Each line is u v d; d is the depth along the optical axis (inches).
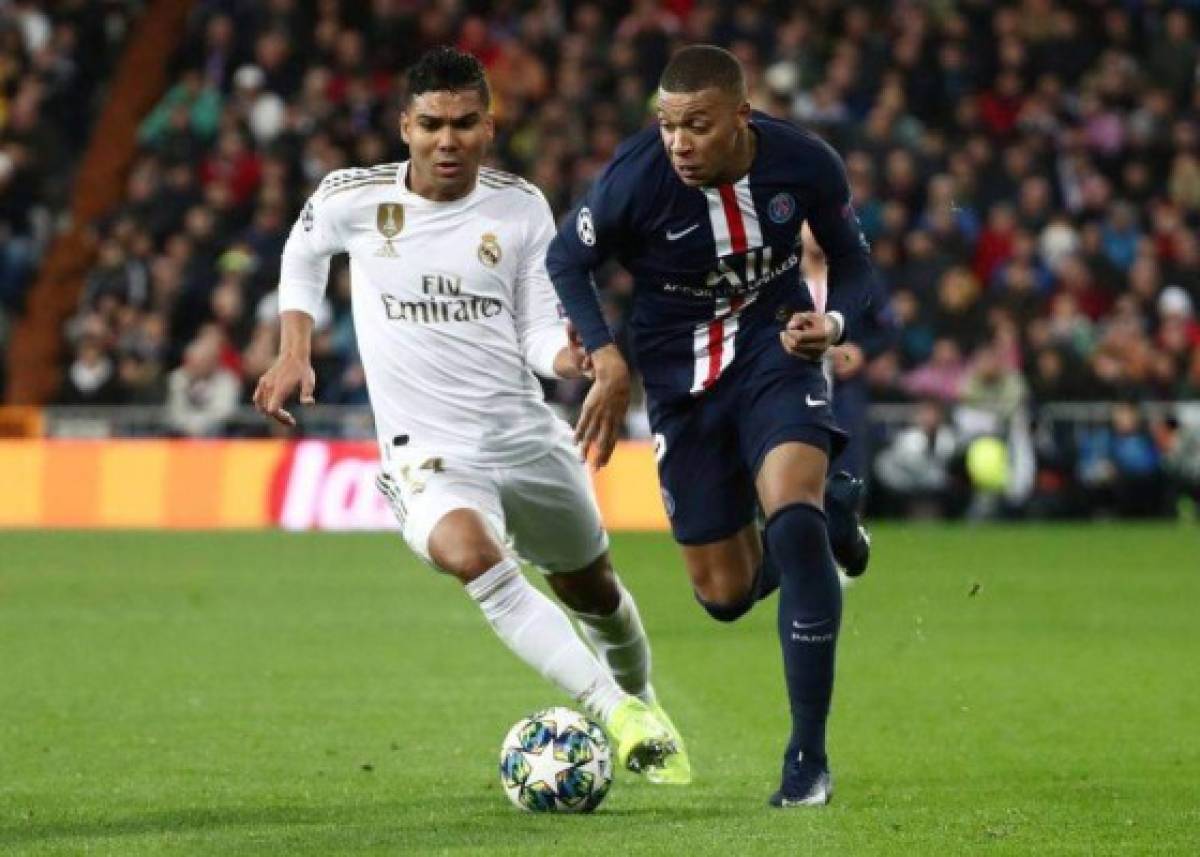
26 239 3223.4
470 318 1047.0
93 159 3257.9
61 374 3193.9
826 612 953.5
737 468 1039.6
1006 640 1691.7
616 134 3085.6
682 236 1000.9
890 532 2701.8
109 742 1186.6
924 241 2918.3
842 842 870.4
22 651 1599.4
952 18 3346.5
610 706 954.1
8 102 3373.5
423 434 1051.3
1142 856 848.9
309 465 2783.0
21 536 2657.5
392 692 1391.5
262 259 2947.8
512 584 979.9
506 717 1283.2
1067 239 3093.0
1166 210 3161.9
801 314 972.6
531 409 1062.4
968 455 2797.7
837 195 1008.2
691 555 1062.4
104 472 2810.0
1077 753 1159.0
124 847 869.8
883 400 2827.3
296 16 3309.5
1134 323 2891.2
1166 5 3516.2
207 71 3316.9
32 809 973.8
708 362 1021.2
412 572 2225.6
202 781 1057.5
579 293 1008.2
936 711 1322.6
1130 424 2832.2
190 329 2984.7
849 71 3221.0
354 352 2876.5
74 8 3420.3
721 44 3265.3
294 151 3068.4
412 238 1047.6
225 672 1487.5
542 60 3289.9
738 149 987.9
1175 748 1178.0
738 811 954.1
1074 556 2415.1
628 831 896.3
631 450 2805.1
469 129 1023.6
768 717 1289.4
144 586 2079.2
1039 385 2837.1
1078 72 3415.4
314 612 1863.9
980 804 981.8
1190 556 2423.7
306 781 1056.8
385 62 3307.1
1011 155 3186.5
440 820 933.8
